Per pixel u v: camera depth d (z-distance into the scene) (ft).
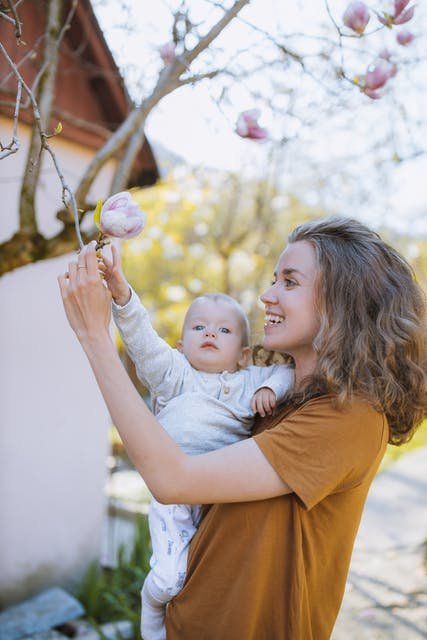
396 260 4.54
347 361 4.14
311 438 3.92
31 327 11.19
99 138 11.93
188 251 26.50
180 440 4.61
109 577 12.42
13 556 11.03
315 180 18.20
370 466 4.09
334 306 4.25
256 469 3.84
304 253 4.46
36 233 7.30
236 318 5.27
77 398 12.05
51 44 7.15
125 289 4.21
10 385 10.89
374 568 11.69
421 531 13.80
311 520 4.09
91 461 12.35
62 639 10.12
